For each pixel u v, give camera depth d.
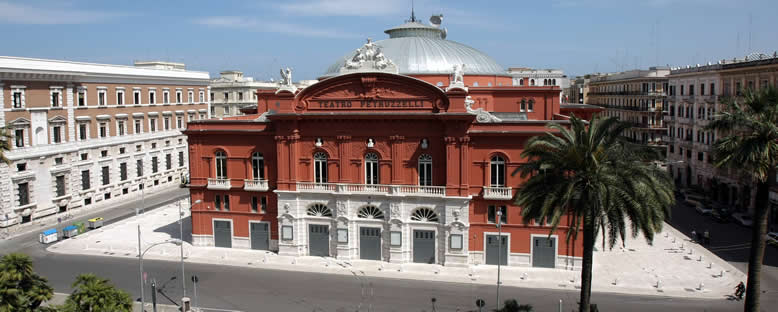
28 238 62.88
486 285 47.09
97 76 78.19
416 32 72.94
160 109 93.19
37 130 68.81
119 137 83.25
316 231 54.44
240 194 56.44
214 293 45.88
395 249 52.09
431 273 49.84
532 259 50.97
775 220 66.62
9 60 64.56
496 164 50.09
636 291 45.44
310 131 52.91
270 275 49.94
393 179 51.69
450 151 49.53
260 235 56.66
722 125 33.72
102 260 54.69
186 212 75.06
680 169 96.00
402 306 42.88
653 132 110.69
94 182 78.31
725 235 63.31
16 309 31.95
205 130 55.81
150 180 90.69
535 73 139.38
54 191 71.25
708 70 83.81
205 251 56.72
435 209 51.12
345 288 46.69
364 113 50.75
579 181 32.47
